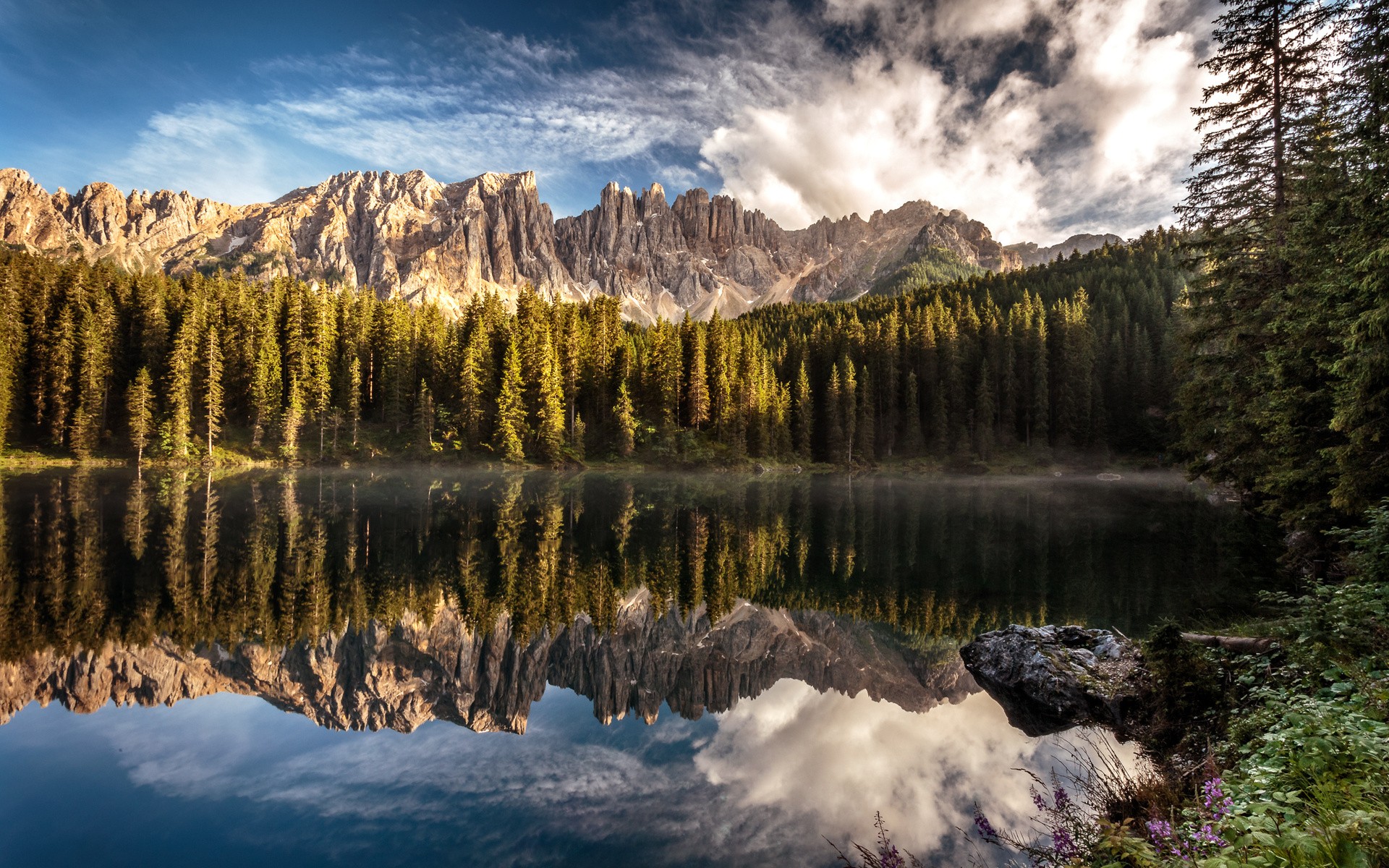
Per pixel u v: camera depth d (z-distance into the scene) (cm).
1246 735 706
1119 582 2091
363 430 7825
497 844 692
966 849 653
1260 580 1938
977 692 1280
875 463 9206
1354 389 1041
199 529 2884
